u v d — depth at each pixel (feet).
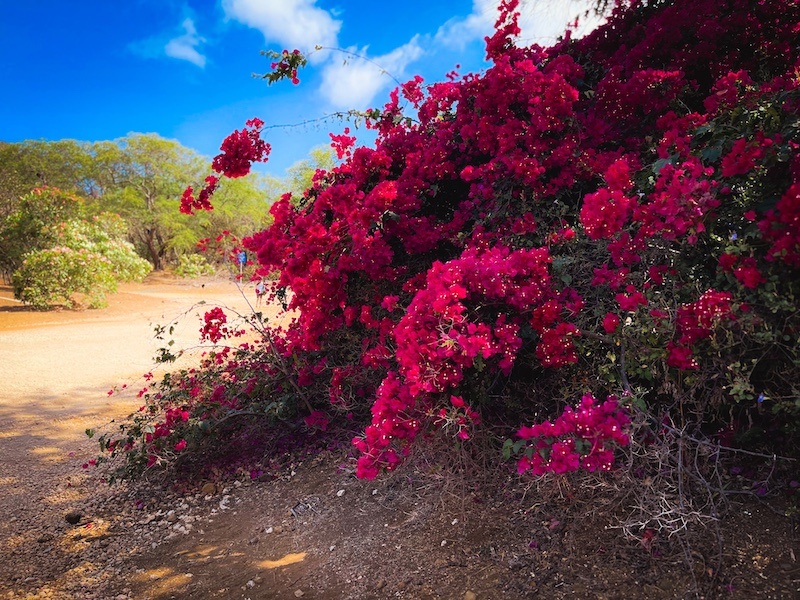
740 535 6.53
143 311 44.50
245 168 13.23
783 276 5.96
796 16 10.45
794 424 6.81
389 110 13.32
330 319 10.91
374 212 9.88
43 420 16.16
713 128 7.51
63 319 40.57
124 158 107.45
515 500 8.25
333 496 9.87
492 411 9.22
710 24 10.43
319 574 7.67
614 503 7.43
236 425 13.50
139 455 11.71
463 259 7.69
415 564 7.41
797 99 6.93
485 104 10.61
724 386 6.92
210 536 9.30
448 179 11.86
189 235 99.35
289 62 12.59
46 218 51.03
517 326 7.63
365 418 12.37
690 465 7.13
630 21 12.79
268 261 11.93
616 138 10.49
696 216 6.42
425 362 7.00
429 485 9.09
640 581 6.25
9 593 8.01
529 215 9.59
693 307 6.39
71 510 10.69
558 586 6.46
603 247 8.55
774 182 6.63
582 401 6.26
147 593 7.77
